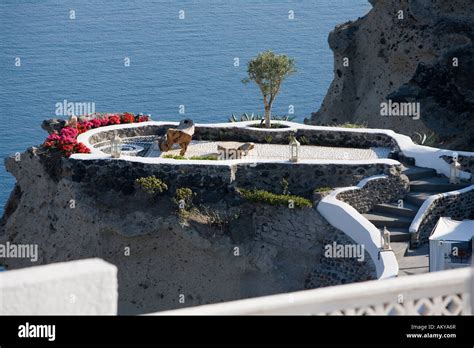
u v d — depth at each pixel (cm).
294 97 8338
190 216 3675
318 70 9100
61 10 12156
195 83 8719
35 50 10088
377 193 3669
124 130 4209
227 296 3662
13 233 3997
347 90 6041
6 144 7119
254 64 4206
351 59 6041
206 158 3881
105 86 8644
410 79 5603
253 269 3634
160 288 3719
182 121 4031
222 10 11750
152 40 10375
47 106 8000
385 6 5784
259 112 7819
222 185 3709
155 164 3731
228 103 8075
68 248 3822
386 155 3953
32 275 1126
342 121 6044
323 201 3606
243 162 3731
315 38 10200
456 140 5366
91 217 3744
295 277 3594
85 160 3797
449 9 5550
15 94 8381
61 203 3844
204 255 3672
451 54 5447
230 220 3669
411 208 3606
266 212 3666
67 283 1129
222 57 9550
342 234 3538
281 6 11800
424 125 5450
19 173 4025
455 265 3100
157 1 12481
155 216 3684
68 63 9538
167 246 3700
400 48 5681
